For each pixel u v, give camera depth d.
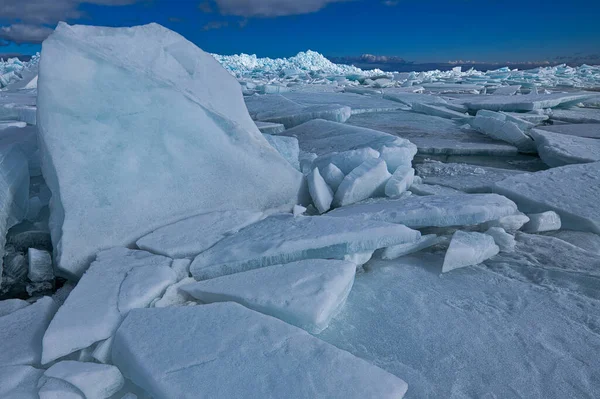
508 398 1.41
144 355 1.44
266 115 8.76
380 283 2.19
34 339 1.64
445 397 1.42
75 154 2.51
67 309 1.71
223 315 1.65
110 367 1.46
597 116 9.30
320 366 1.37
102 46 2.85
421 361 1.60
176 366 1.39
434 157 6.11
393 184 3.54
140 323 1.63
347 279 1.93
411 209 2.69
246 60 43.62
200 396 1.27
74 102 2.57
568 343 1.68
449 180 4.35
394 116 10.23
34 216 3.22
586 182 3.66
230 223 2.65
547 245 2.61
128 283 1.91
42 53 2.56
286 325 1.58
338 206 3.50
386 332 1.78
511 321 1.83
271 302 1.74
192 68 3.32
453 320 1.85
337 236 2.23
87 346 1.61
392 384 1.30
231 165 2.97
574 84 23.52
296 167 4.36
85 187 2.48
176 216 2.72
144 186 2.63
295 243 2.18
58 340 1.55
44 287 2.41
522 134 6.47
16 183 3.12
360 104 11.78
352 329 1.80
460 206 2.64
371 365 1.38
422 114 10.64
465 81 27.27
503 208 2.72
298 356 1.42
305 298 1.75
